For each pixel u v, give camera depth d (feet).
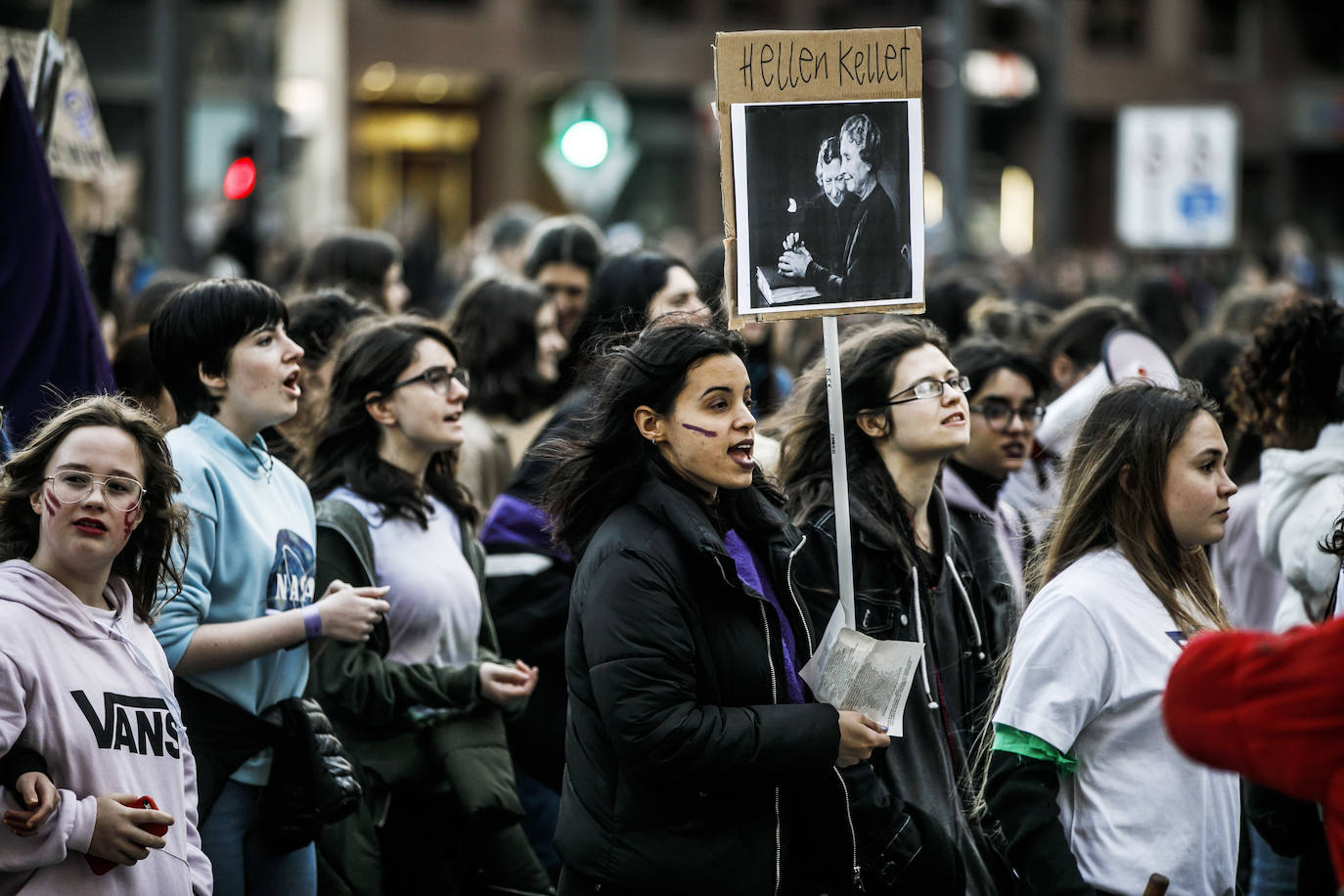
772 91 33.68
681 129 302.86
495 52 284.20
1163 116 139.33
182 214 137.28
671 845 31.07
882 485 38.09
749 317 33.60
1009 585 42.91
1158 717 33.27
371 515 42.50
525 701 45.37
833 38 33.94
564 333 63.41
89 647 30.91
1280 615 42.47
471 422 54.34
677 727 30.48
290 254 114.32
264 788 37.65
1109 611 33.68
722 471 32.17
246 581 37.22
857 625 36.40
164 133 136.56
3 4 237.86
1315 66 347.77
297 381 39.14
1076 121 328.90
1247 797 38.45
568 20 291.17
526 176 288.51
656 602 31.17
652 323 33.68
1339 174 355.97
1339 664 21.93
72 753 30.04
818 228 33.94
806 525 37.45
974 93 284.61
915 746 36.14
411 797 42.75
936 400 38.14
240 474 37.83
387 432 43.45
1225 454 34.91
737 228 33.60
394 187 285.43
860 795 33.78
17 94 42.42
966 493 46.06
